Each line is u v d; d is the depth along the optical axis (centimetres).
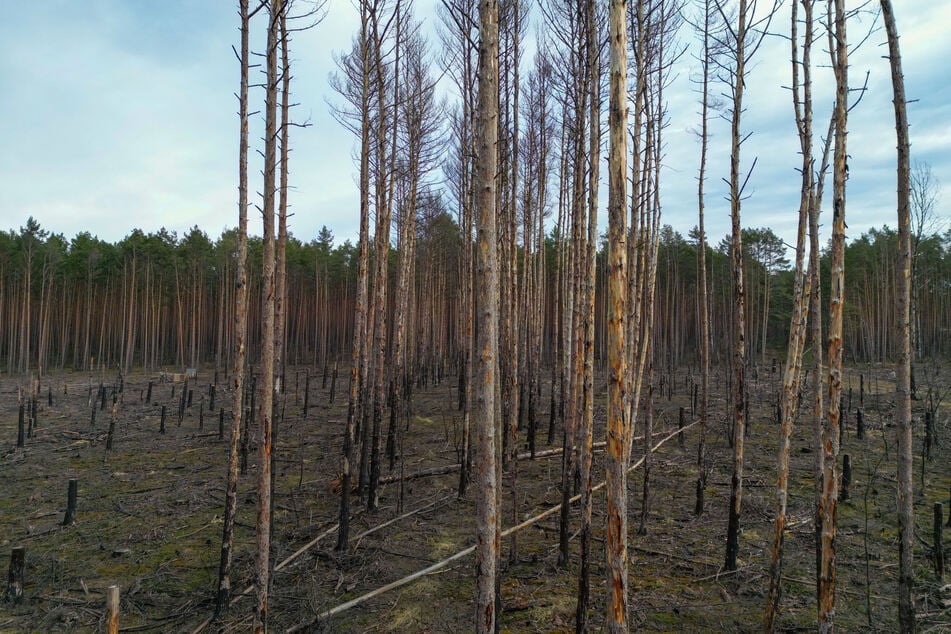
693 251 3488
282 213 892
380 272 953
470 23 500
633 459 1214
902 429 426
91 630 586
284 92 683
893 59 414
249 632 571
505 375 1105
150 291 3853
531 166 1341
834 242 436
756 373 2422
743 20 625
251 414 1770
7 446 1472
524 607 605
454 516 902
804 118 525
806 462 1173
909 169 412
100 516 936
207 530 865
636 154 618
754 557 718
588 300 525
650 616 584
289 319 4588
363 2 795
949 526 796
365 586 668
